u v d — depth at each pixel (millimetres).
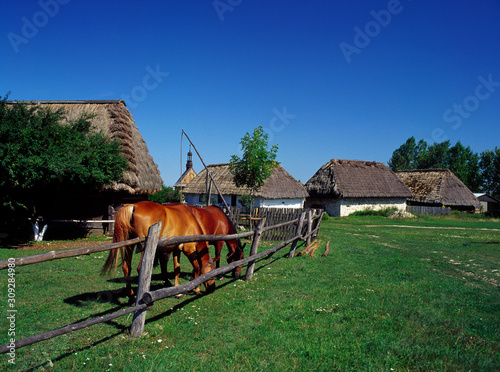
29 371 3369
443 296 6566
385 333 4574
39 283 6672
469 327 4930
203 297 6168
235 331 4613
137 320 4359
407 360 3855
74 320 4785
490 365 3742
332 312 5410
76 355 3736
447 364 3748
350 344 4219
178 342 4223
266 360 3797
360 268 9133
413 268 9398
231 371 3504
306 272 8422
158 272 8211
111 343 4109
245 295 6324
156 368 3498
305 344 4203
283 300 6043
